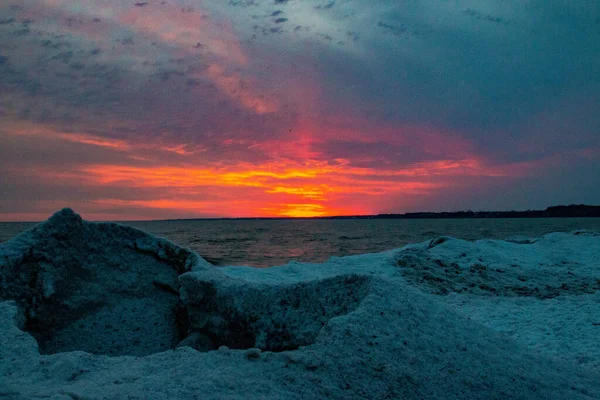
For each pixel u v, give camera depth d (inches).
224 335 159.3
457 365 127.6
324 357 121.0
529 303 331.6
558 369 148.6
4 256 165.3
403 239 1389.0
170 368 116.6
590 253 593.9
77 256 185.3
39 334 160.6
